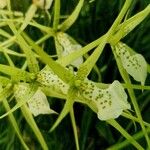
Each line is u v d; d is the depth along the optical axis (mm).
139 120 263
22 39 253
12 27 257
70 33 369
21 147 354
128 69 271
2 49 282
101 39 250
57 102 363
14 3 340
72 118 258
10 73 258
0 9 282
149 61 375
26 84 259
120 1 337
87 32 375
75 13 294
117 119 351
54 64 240
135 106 264
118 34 265
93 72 344
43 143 273
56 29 293
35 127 273
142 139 335
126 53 273
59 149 362
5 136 368
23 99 250
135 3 337
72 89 246
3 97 262
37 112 266
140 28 336
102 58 362
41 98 263
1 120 365
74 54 250
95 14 364
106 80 364
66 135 365
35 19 362
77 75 248
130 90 266
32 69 257
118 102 244
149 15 330
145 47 375
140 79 269
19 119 348
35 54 262
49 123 363
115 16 362
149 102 368
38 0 253
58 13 290
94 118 364
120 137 350
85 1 359
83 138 349
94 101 248
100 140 378
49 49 352
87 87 249
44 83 254
